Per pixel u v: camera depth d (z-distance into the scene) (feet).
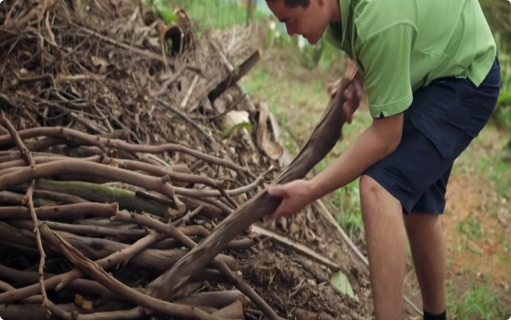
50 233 6.49
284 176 7.41
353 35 6.70
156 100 11.00
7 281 6.89
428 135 7.02
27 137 7.61
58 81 9.73
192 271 7.09
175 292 7.04
